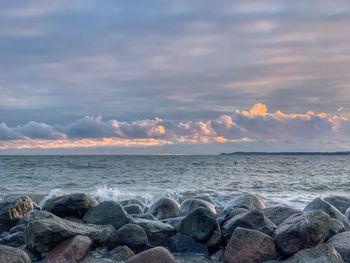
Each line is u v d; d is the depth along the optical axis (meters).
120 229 10.12
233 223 10.02
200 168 65.31
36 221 9.62
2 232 11.97
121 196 22.53
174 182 37.28
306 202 20.52
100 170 56.62
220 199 21.36
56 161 99.69
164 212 13.87
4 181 37.69
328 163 97.19
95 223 11.17
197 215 10.33
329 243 9.47
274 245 9.33
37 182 36.78
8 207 12.19
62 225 9.83
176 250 10.17
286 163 95.19
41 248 9.41
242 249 9.22
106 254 9.67
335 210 12.32
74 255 9.10
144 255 8.53
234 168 66.25
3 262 8.16
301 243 9.09
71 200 11.69
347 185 34.59
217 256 9.68
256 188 31.48
